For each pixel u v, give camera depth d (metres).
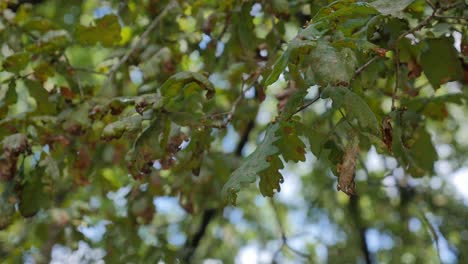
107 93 3.30
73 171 3.41
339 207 6.59
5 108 3.11
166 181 3.92
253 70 3.36
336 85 1.94
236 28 3.33
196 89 2.53
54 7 5.34
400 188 5.93
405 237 6.25
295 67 2.21
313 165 6.59
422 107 3.17
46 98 3.13
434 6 2.50
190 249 5.10
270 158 2.25
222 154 4.34
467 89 4.70
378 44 2.79
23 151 2.82
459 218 6.66
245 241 7.51
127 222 4.05
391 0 2.19
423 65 2.71
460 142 7.32
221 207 4.52
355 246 6.49
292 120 2.32
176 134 2.51
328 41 2.14
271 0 3.14
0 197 3.02
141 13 3.97
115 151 3.63
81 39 3.29
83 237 4.06
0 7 3.42
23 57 3.04
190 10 3.74
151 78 3.46
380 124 2.24
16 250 4.36
